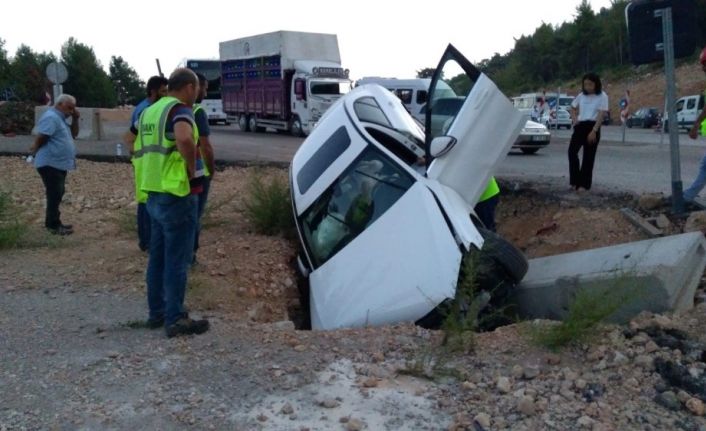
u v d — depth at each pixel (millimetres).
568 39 68438
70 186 13641
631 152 19234
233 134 30500
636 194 10344
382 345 5219
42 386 4699
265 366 4914
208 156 7438
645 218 8891
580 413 4133
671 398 4195
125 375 4840
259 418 4199
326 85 27266
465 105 7254
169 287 5562
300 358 5035
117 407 4387
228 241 9227
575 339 4930
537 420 4074
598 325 5148
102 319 6098
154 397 4508
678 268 5684
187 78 5605
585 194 10719
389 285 6176
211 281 7480
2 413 4328
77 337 5629
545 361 4781
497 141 7414
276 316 7234
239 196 12227
